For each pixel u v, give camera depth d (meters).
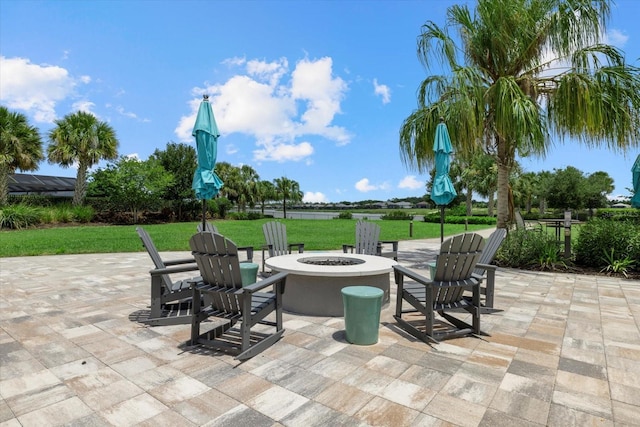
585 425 2.08
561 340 3.52
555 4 7.51
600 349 3.28
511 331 3.80
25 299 5.09
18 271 7.36
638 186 8.55
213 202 31.44
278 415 2.17
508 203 9.48
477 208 57.75
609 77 7.29
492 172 33.41
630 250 7.19
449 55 8.42
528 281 6.52
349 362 2.98
